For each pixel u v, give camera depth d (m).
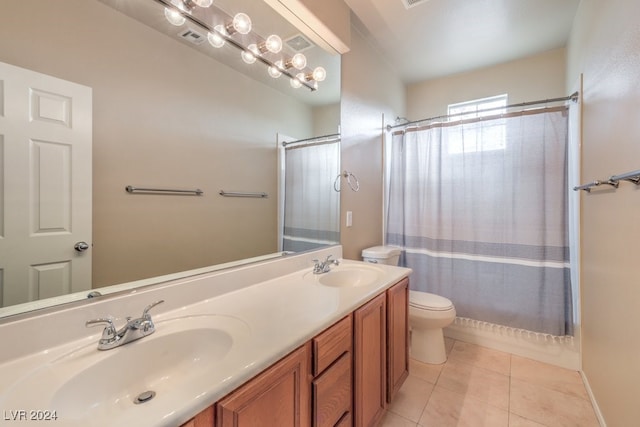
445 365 2.10
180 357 0.91
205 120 1.27
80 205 0.89
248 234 1.47
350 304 1.15
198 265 1.25
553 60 2.49
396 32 2.21
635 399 1.11
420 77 3.01
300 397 0.91
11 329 0.72
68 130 0.86
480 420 1.57
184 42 1.17
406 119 2.97
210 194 1.30
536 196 2.08
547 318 2.06
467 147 2.32
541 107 2.25
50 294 0.82
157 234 1.10
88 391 0.72
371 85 2.42
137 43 1.02
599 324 1.55
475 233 2.30
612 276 1.36
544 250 2.07
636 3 1.10
